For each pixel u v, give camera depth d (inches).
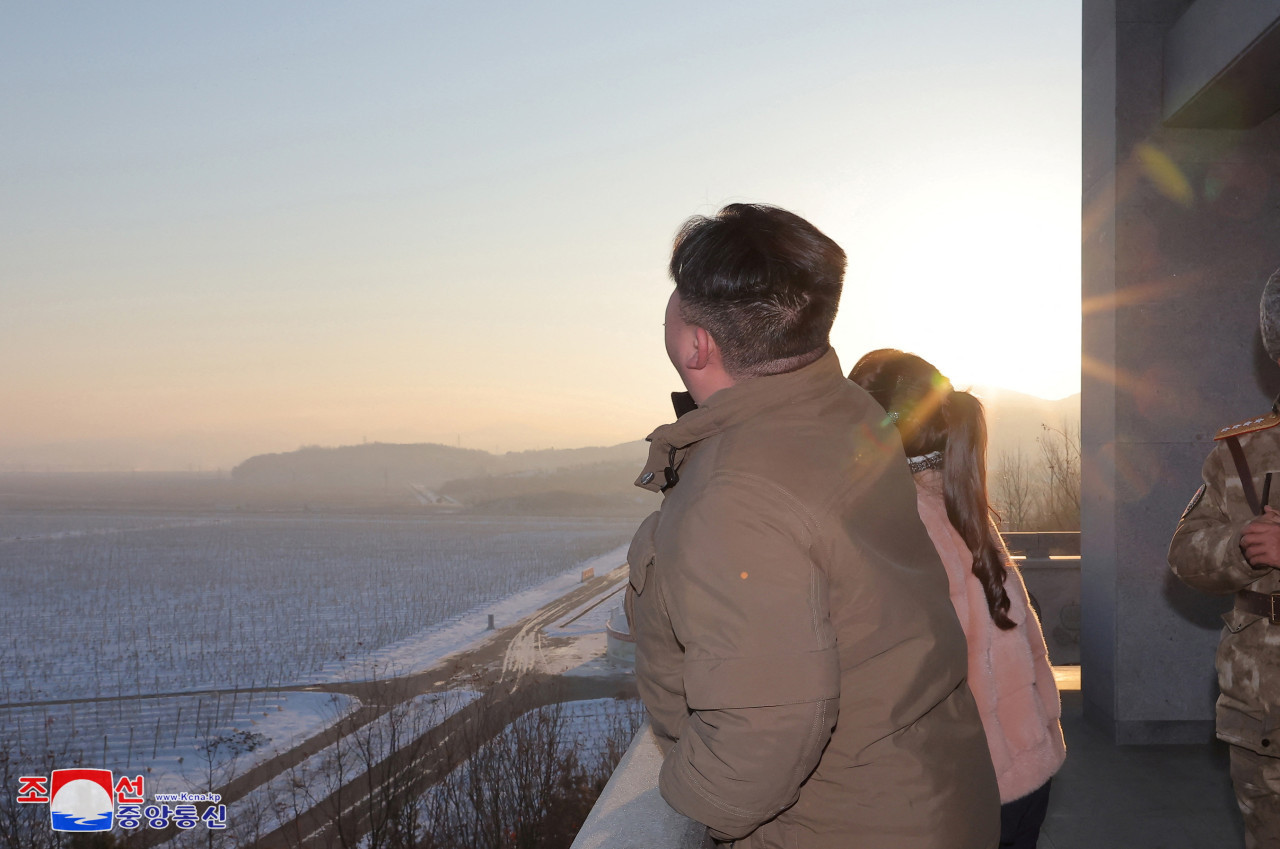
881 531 42.2
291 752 1181.7
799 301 42.6
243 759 1160.2
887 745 40.9
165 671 1943.9
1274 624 69.9
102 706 1568.7
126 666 2015.3
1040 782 62.2
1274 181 158.4
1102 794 135.0
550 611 2888.8
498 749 689.6
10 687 1776.6
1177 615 156.7
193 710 1509.6
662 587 41.2
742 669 37.0
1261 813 71.9
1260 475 71.9
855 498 41.2
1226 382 157.2
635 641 48.9
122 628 2628.0
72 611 3006.9
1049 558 240.7
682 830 43.9
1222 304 157.9
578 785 630.5
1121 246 159.6
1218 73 136.2
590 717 1121.4
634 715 1038.4
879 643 40.4
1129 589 158.1
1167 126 158.9
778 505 38.9
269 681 1795.0
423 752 836.0
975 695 61.5
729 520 38.8
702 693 37.7
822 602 38.6
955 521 62.8
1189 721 156.5
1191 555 75.5
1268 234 158.1
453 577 3998.5
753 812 37.5
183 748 1242.0
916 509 47.3
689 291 44.4
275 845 764.0
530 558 4913.9
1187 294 158.4
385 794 630.5
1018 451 365.1
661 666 45.5
